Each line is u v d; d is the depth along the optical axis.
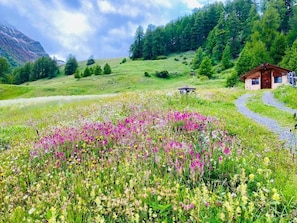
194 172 4.89
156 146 6.43
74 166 6.11
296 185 4.93
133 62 174.75
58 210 4.16
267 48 103.12
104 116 11.25
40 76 183.00
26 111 25.38
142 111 12.01
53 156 6.70
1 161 7.19
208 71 108.44
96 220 3.74
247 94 35.19
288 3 139.50
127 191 4.30
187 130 8.05
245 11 174.88
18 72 179.88
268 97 30.06
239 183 5.05
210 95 26.98
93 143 7.25
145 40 190.88
